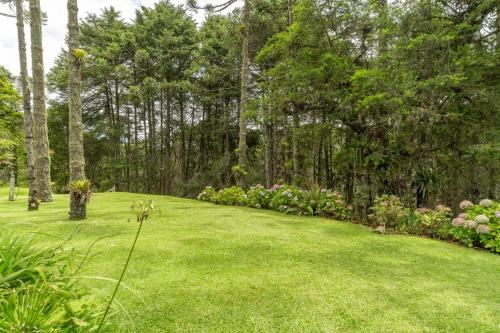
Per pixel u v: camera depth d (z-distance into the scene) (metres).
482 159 6.48
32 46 8.54
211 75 16.97
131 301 2.24
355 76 6.54
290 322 2.03
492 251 4.18
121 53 19.30
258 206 8.11
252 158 18.97
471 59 5.96
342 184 11.17
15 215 5.78
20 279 1.49
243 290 2.52
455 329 2.02
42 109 8.69
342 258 3.56
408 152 7.16
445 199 7.99
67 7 5.20
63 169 21.98
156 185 20.78
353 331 1.95
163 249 3.61
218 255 3.47
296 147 10.17
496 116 6.38
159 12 19.94
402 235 5.05
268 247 3.89
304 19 7.89
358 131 8.27
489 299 2.51
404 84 5.99
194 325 1.95
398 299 2.46
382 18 6.68
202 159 21.38
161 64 18.89
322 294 2.49
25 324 1.17
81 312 1.44
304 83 7.91
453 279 2.99
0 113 14.17
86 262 3.00
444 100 6.63
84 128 21.30
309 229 5.22
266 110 10.33
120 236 4.17
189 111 21.16
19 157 17.84
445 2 6.45
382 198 6.12
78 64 5.32
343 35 8.19
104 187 20.55
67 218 5.44
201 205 8.22
